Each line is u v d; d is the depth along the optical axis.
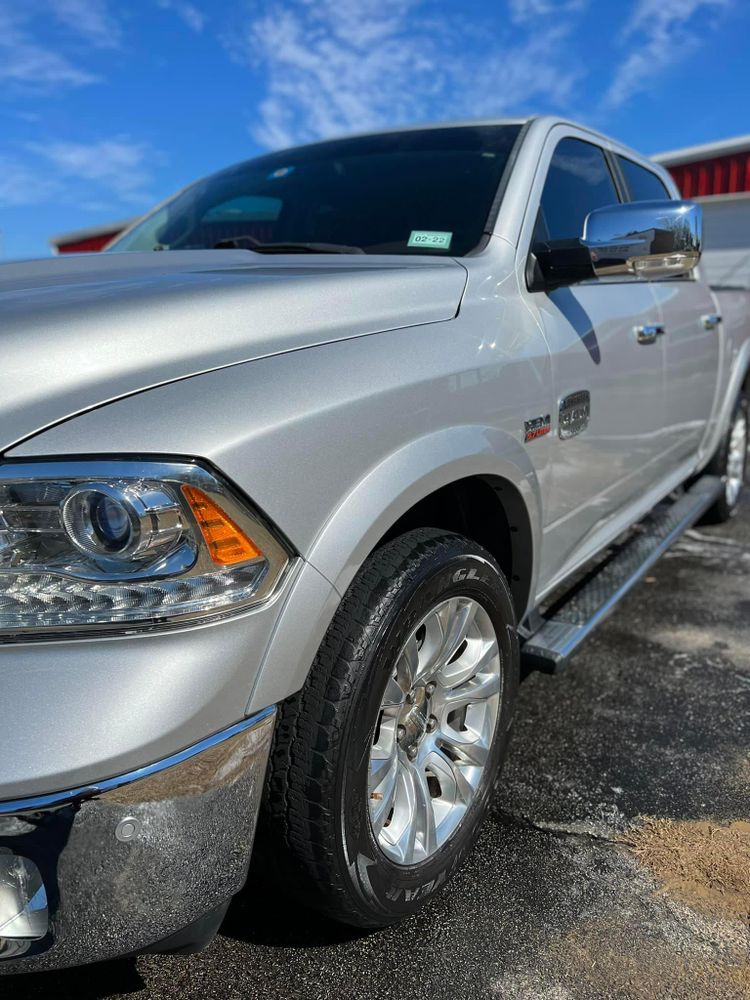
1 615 1.09
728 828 2.00
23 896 1.12
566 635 2.37
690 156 13.26
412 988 1.55
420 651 1.68
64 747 1.05
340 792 1.39
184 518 1.15
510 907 1.75
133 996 1.54
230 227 2.71
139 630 1.12
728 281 13.05
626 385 2.56
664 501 3.97
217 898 1.27
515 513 1.98
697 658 2.95
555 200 2.45
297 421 1.29
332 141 2.92
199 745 1.17
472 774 1.85
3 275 1.60
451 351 1.68
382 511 1.41
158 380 1.20
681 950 1.63
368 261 1.98
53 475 1.09
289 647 1.28
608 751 2.35
